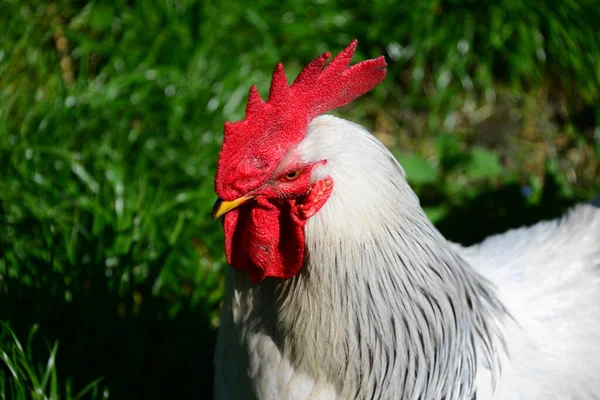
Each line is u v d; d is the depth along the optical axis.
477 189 1.49
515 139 1.60
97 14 1.48
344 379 1.05
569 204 1.45
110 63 1.44
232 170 1.02
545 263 1.15
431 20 1.59
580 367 1.11
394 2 1.60
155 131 1.41
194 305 1.30
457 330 1.05
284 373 1.06
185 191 1.37
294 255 1.03
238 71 1.48
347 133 1.01
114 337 1.25
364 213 1.01
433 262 1.04
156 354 1.27
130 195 1.35
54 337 1.25
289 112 1.01
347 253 1.02
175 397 1.26
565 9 1.57
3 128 1.35
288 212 1.03
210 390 1.27
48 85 1.41
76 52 1.46
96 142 1.38
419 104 1.62
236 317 1.08
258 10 1.53
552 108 1.65
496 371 1.09
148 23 1.48
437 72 1.61
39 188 1.34
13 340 1.22
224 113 1.43
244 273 1.07
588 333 1.12
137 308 1.28
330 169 1.01
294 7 1.55
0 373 1.20
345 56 1.03
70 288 1.27
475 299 1.07
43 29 1.45
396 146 1.57
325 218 1.01
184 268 1.33
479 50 1.62
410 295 1.03
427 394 1.06
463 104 1.63
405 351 1.04
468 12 1.61
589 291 1.14
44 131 1.37
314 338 1.04
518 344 1.10
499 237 1.18
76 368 1.23
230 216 1.05
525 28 1.59
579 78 1.60
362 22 1.61
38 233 1.31
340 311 1.03
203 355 1.28
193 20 1.49
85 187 1.35
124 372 1.24
